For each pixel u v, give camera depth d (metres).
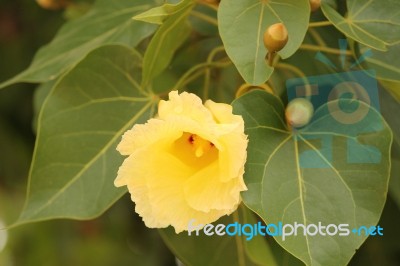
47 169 0.51
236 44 0.46
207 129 0.45
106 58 0.52
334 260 0.45
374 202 0.46
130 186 0.47
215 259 0.53
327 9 0.49
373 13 0.50
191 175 0.47
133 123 0.52
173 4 0.49
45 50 0.57
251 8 0.47
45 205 0.51
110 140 0.51
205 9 0.56
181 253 0.53
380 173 0.47
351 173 0.47
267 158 0.47
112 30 0.56
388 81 0.49
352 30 0.48
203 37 0.56
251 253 0.52
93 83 0.52
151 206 0.47
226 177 0.45
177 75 0.55
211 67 0.53
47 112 0.51
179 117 0.45
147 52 0.49
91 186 0.51
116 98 0.52
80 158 0.51
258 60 0.45
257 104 0.48
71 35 0.57
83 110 0.52
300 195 0.46
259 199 0.46
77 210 0.50
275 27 0.44
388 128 0.47
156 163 0.47
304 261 0.45
